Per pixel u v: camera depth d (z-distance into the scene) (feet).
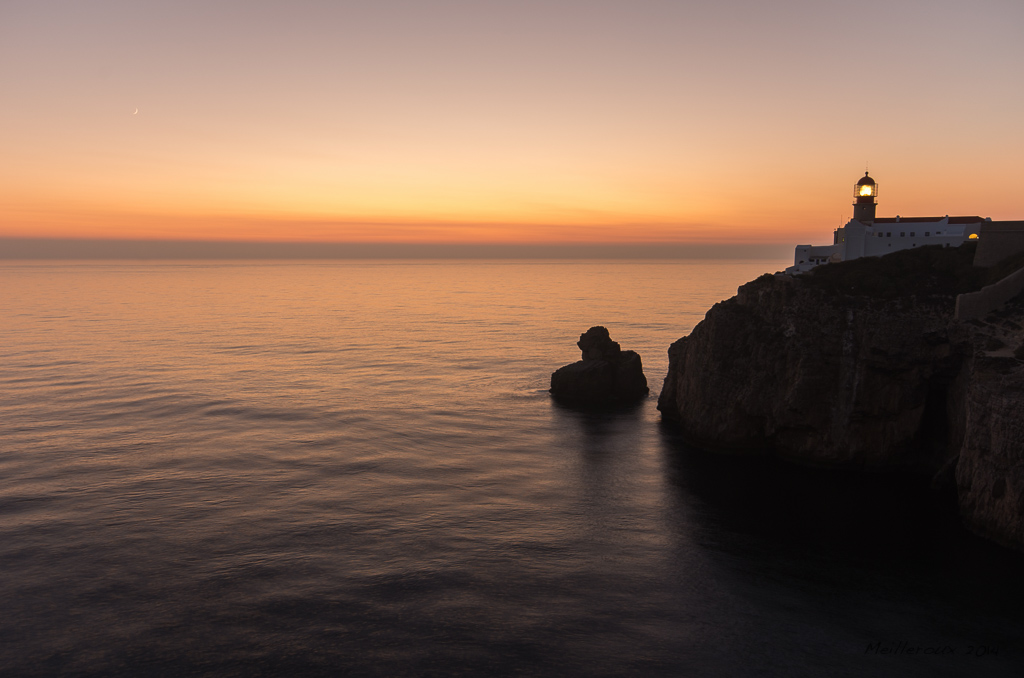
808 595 113.29
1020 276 164.86
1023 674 90.79
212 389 325.21
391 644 99.86
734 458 194.18
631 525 145.59
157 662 96.12
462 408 279.49
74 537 141.59
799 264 296.92
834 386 177.37
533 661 95.30
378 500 164.14
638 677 91.30
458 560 128.88
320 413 270.05
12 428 242.78
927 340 166.09
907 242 259.80
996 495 128.36
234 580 121.19
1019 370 129.18
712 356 203.82
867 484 165.68
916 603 109.81
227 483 178.19
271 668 94.17
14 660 96.99
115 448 215.31
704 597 113.29
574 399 293.43
